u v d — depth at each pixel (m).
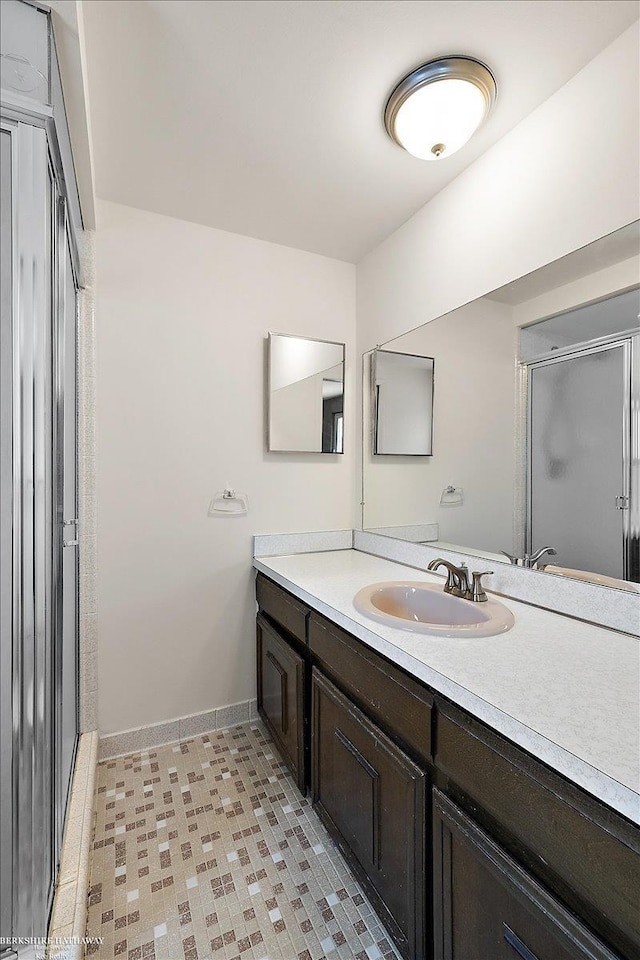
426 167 1.67
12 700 0.80
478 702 0.82
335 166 1.66
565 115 1.29
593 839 0.63
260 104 1.36
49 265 0.95
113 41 1.14
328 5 1.07
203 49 1.18
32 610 0.82
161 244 1.98
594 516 1.24
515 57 1.20
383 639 1.11
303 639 1.62
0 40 0.81
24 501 0.81
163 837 1.48
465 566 1.51
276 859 1.39
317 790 1.51
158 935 1.16
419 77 1.23
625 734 0.70
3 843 0.79
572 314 1.30
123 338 1.91
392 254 2.14
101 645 1.90
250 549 2.21
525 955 0.71
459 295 1.73
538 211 1.40
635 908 0.58
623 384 1.17
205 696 2.12
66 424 1.27
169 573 2.02
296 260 2.29
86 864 1.21
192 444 2.06
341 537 2.41
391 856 1.08
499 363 1.55
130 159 1.62
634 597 1.15
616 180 1.17
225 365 2.12
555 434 1.36
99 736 1.90
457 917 0.87
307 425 2.29
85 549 1.84
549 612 1.34
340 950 1.12
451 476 1.77
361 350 2.41
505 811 0.78
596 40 1.16
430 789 0.97
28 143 0.83
